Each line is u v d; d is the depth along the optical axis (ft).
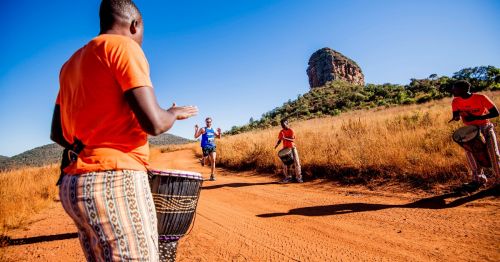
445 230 13.99
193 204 7.05
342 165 29.32
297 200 22.74
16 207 22.99
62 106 5.35
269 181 32.86
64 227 19.43
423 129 32.96
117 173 4.68
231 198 25.44
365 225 15.80
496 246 11.84
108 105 4.75
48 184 33.19
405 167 24.58
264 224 17.48
